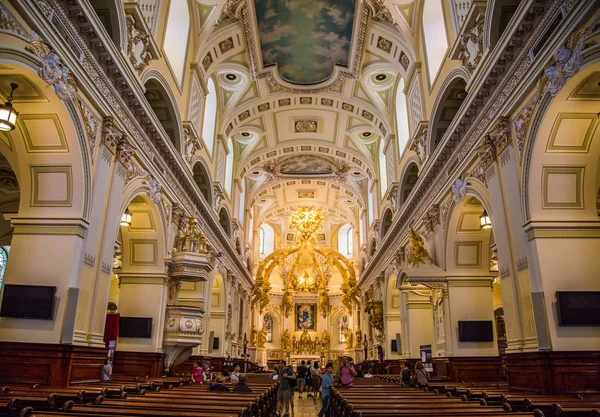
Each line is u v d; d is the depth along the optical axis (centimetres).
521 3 862
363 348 3353
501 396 687
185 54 1564
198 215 1833
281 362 1346
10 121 791
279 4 1678
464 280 1401
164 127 1499
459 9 1262
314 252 4028
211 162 2023
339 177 3059
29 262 910
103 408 489
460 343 1343
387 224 2503
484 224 1260
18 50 724
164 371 1413
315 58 1981
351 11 1708
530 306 890
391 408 543
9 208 1581
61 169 938
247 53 1894
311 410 1437
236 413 480
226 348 2409
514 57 942
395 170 2084
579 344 828
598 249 877
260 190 3266
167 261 1436
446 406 563
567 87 797
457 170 1308
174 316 1434
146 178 1273
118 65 998
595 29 713
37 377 835
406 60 1772
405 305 1969
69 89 869
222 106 2144
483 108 1098
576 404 597
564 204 904
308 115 2402
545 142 884
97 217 991
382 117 2156
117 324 1362
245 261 3195
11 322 876
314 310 4244
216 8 1609
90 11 866
